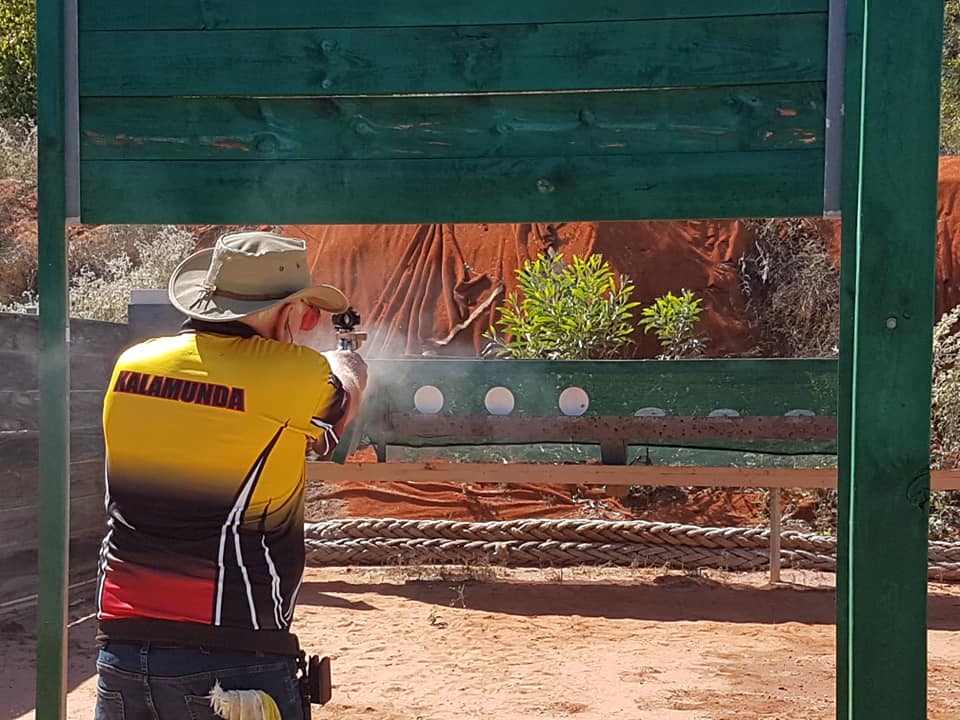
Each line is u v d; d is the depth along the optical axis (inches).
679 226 466.9
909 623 111.7
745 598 276.4
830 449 277.4
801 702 193.6
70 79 125.6
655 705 191.6
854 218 116.1
